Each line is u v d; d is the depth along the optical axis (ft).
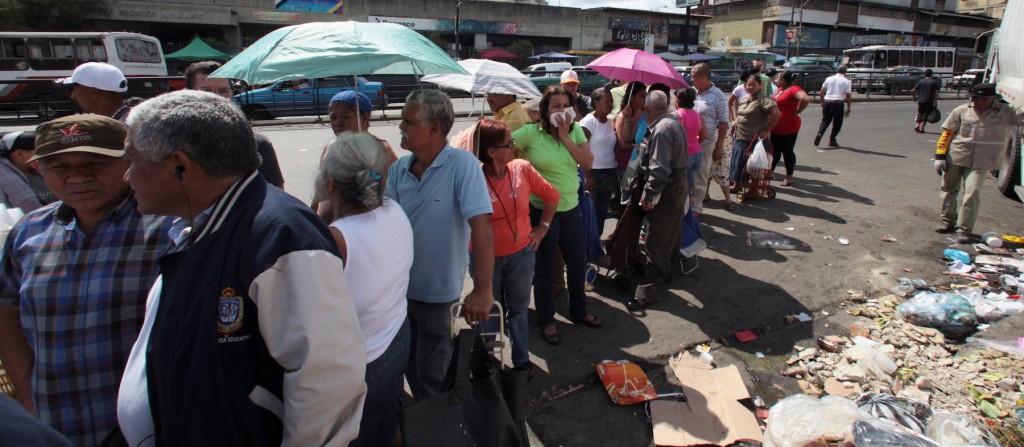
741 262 16.20
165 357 4.25
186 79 10.67
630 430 9.08
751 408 9.56
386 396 6.19
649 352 11.33
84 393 5.47
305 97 51.08
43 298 5.38
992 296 13.47
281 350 4.21
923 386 9.95
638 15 144.15
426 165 7.84
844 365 10.73
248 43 108.37
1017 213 21.06
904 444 7.03
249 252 4.13
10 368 5.83
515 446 6.06
